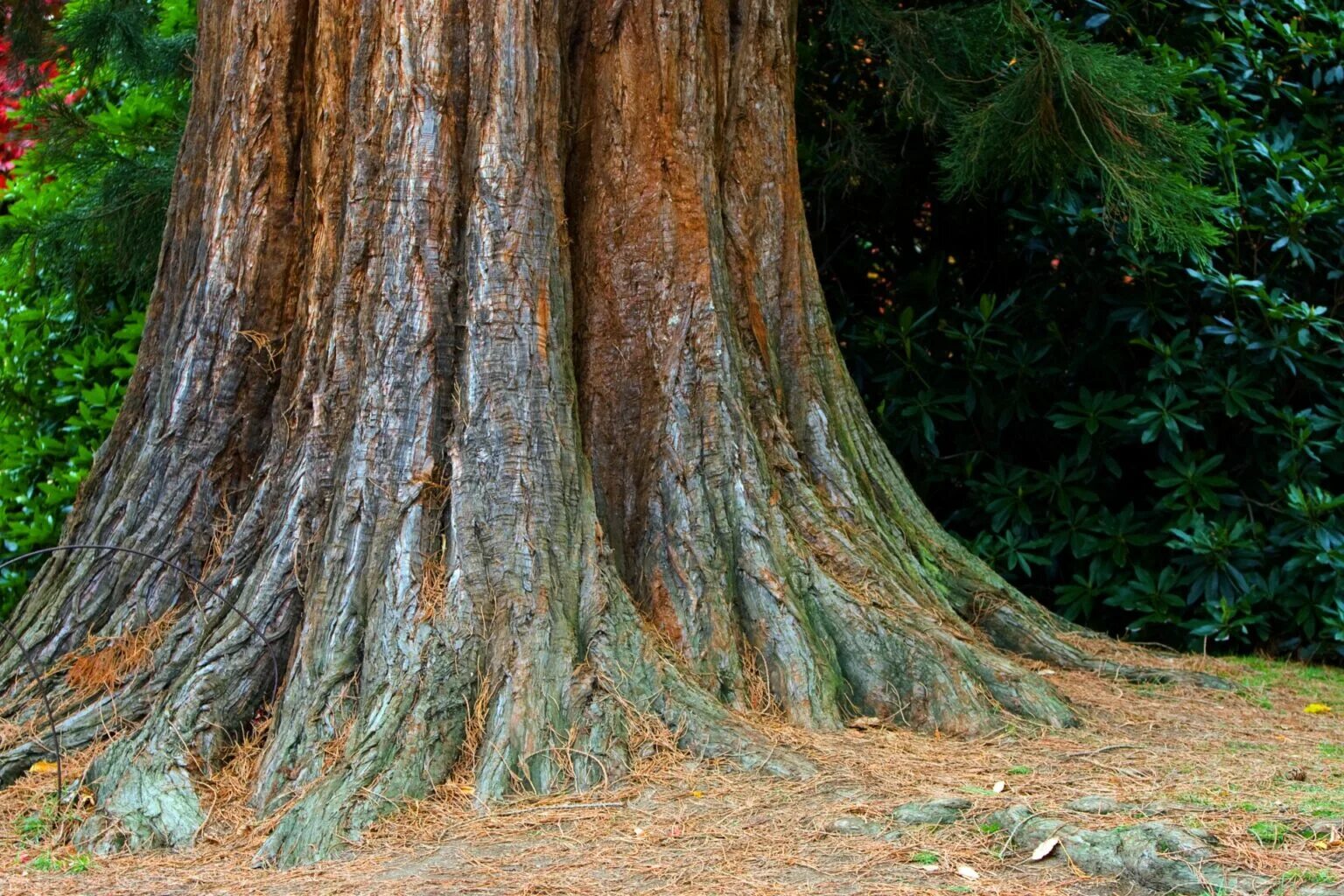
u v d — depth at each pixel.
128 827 4.11
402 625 4.59
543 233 5.12
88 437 7.89
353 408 5.03
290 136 5.57
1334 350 7.75
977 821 3.78
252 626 4.64
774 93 6.18
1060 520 7.95
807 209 9.00
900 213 9.11
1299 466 7.66
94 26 8.27
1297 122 8.59
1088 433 7.75
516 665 4.48
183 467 5.41
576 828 3.94
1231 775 4.27
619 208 5.59
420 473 4.84
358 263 5.11
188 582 5.26
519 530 4.73
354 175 5.14
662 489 5.27
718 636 5.01
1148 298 7.78
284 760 4.36
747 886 3.40
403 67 5.11
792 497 5.59
